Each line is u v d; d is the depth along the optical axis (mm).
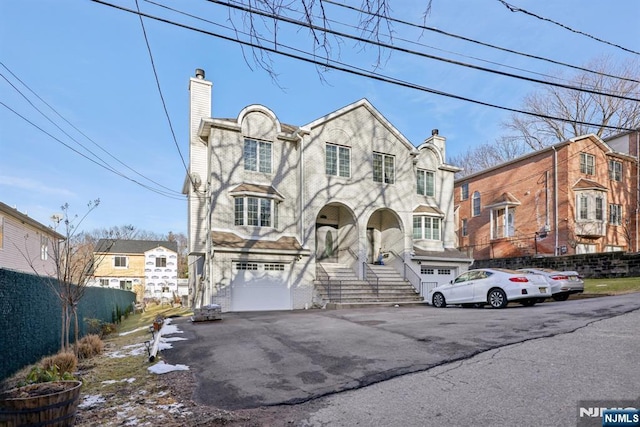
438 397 4887
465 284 14570
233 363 7160
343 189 20078
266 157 19000
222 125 17828
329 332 9484
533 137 39031
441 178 24062
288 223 19078
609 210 27594
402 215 21656
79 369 7832
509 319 9516
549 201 27000
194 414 4883
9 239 19031
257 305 17500
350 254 20953
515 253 28766
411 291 20094
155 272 41094
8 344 7215
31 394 4457
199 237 18656
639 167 28375
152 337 11195
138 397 5680
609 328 7672
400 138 22047
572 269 21938
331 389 5469
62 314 10016
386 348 7426
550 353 6258
